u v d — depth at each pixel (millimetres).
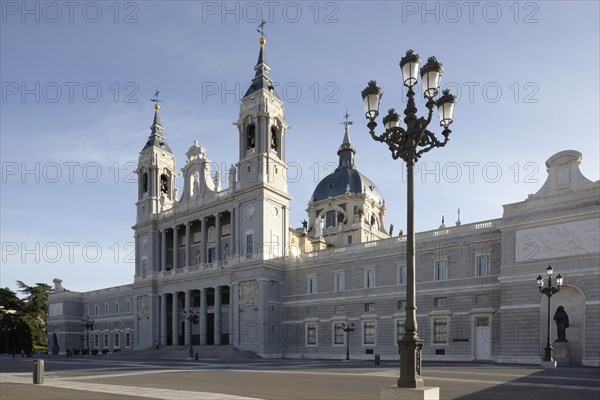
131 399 19891
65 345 119750
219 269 81875
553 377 30578
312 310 74500
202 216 88812
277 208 80375
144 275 96125
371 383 27062
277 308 76688
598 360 46500
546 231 51688
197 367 44969
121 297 112500
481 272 59062
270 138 81500
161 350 82438
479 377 30500
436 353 60562
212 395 21312
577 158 50906
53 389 24469
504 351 52531
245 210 80188
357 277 70250
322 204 130000
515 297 52812
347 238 119250
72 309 122812
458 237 61156
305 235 105562
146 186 102375
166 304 92500
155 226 97375
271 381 28562
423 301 62875
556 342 47781
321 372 36188
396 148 17875
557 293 50562
